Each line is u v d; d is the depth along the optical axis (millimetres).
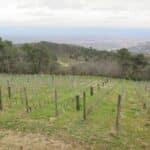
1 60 73438
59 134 11859
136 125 14195
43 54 79688
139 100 24562
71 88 32281
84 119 14766
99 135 11898
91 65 77375
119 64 78875
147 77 71938
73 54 96938
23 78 44406
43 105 19328
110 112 17375
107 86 37531
